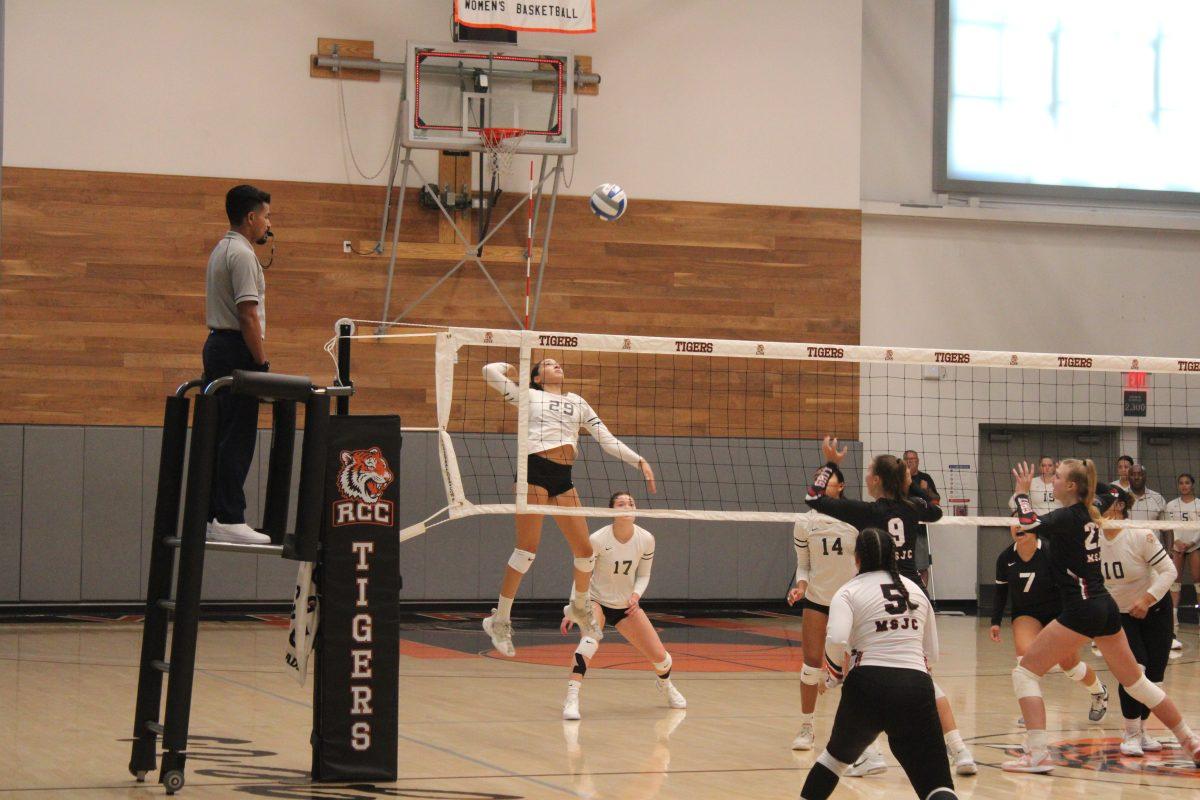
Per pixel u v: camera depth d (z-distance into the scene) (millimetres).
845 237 18969
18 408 16219
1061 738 8594
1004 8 20016
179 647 6047
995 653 13758
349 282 17266
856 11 19188
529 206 17797
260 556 16797
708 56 18641
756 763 7465
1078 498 7469
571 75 16359
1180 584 16734
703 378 18375
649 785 6715
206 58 17000
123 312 16594
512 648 9820
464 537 17516
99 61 16672
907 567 7270
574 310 18047
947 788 5324
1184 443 20125
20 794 6008
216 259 6898
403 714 9094
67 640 13477
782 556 18516
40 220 16406
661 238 18359
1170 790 6828
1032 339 19734
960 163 19812
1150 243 20203
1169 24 20484
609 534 9586
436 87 16125
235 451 6707
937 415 17984
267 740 7707
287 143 17188
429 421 17438
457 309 17609
